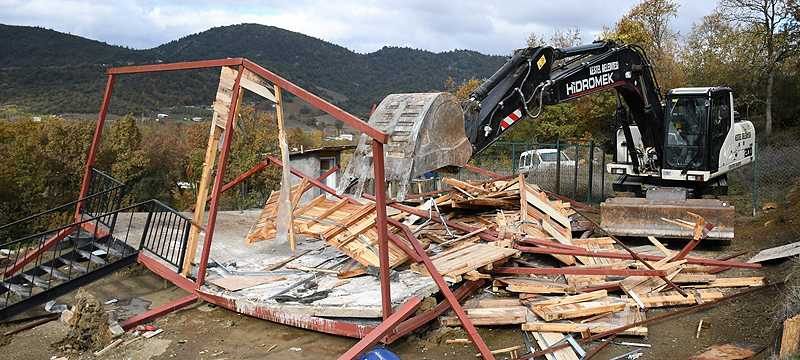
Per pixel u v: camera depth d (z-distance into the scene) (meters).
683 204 11.22
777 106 29.33
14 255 11.48
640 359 6.75
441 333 7.55
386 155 7.62
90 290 9.55
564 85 10.69
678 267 9.04
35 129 32.16
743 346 6.78
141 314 8.29
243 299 7.88
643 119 13.19
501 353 7.06
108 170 33.78
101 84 68.06
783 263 9.67
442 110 7.85
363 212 8.55
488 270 8.38
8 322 8.29
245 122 34.41
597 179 19.42
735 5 28.30
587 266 8.98
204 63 8.68
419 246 7.70
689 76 33.47
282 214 8.10
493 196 10.63
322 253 9.96
